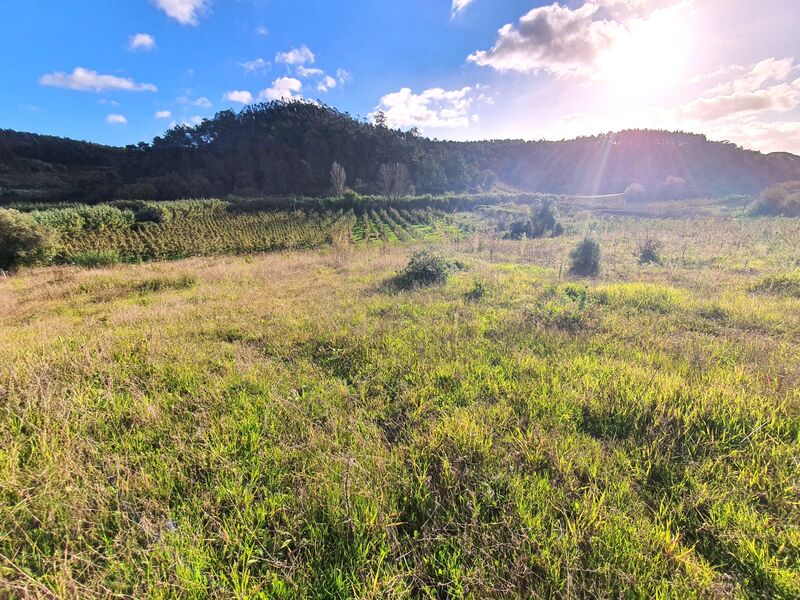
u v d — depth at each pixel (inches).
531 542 64.3
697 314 208.1
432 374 134.7
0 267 649.6
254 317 233.1
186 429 103.8
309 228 1222.9
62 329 222.5
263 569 62.7
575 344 162.4
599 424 102.6
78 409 110.2
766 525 67.8
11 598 56.9
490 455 88.3
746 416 98.7
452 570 60.1
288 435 99.3
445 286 305.7
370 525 68.7
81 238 967.0
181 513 73.9
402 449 92.7
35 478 80.0
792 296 235.1
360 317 218.5
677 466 84.5
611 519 69.0
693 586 57.2
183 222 1264.8
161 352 160.7
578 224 1064.2
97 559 65.2
